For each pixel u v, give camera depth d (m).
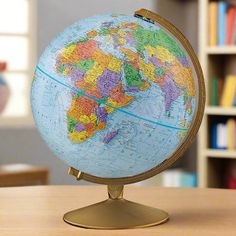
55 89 1.18
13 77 5.66
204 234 1.16
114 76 1.15
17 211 1.39
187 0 5.32
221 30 4.52
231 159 4.84
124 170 1.23
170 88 1.18
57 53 1.21
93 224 1.21
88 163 1.22
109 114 1.15
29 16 5.62
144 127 1.16
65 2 5.52
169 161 1.33
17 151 5.41
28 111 5.63
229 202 1.52
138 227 1.21
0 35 5.58
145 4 5.22
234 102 4.48
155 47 1.20
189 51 1.37
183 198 1.58
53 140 1.24
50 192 1.67
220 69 4.80
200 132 4.57
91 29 1.21
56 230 1.19
